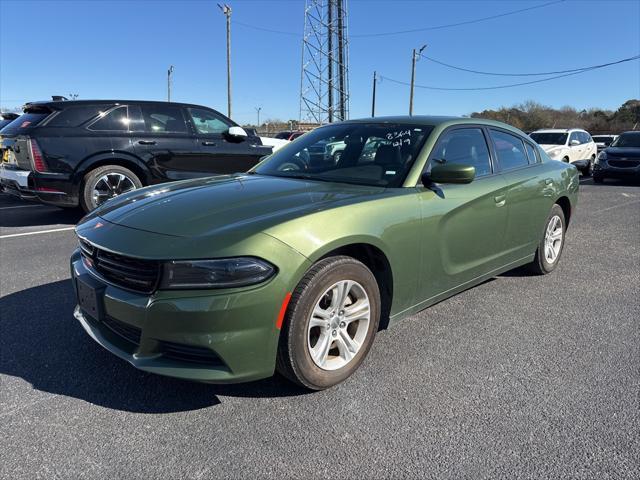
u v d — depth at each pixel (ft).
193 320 7.52
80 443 7.60
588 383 9.48
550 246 16.07
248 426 8.06
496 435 7.86
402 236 9.79
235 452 7.43
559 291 14.78
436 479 6.91
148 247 7.86
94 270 8.80
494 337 11.52
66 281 15.17
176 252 7.64
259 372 8.04
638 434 7.90
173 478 6.89
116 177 24.27
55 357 10.28
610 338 11.53
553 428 8.05
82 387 9.18
